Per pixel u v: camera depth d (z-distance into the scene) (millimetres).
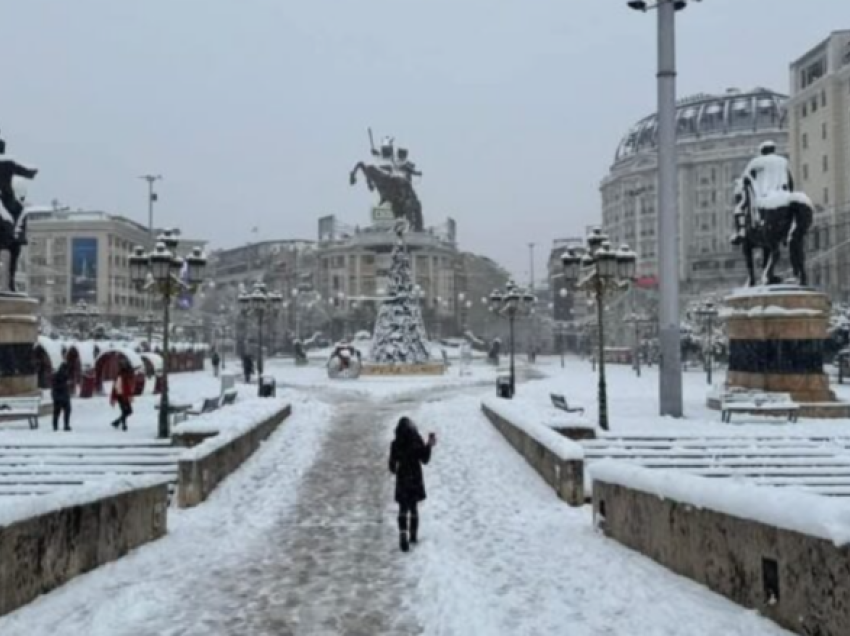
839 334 52781
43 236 104438
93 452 17969
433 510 13602
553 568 9562
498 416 23094
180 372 57812
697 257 107562
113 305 105188
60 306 101375
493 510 13586
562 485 14242
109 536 9961
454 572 9414
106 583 8984
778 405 23188
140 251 21562
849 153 73688
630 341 93562
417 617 7898
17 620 7504
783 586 6730
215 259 146000
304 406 30453
